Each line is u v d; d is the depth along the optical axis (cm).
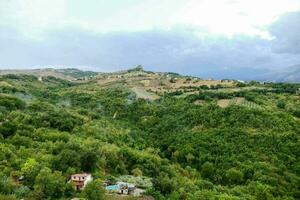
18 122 14525
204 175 15288
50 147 12194
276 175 14188
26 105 18650
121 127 19925
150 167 13325
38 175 9256
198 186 12962
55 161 10769
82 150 11756
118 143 16238
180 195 10912
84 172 10931
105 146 13825
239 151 16138
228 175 14588
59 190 9075
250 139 16638
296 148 15712
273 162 15162
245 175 14600
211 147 16875
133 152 14175
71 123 16362
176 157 16862
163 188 11169
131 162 13525
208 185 13188
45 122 15562
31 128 14138
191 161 16412
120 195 9869
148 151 16425
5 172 9738
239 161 15488
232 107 19488
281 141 16175
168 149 17750
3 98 17962
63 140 13588
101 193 9238
